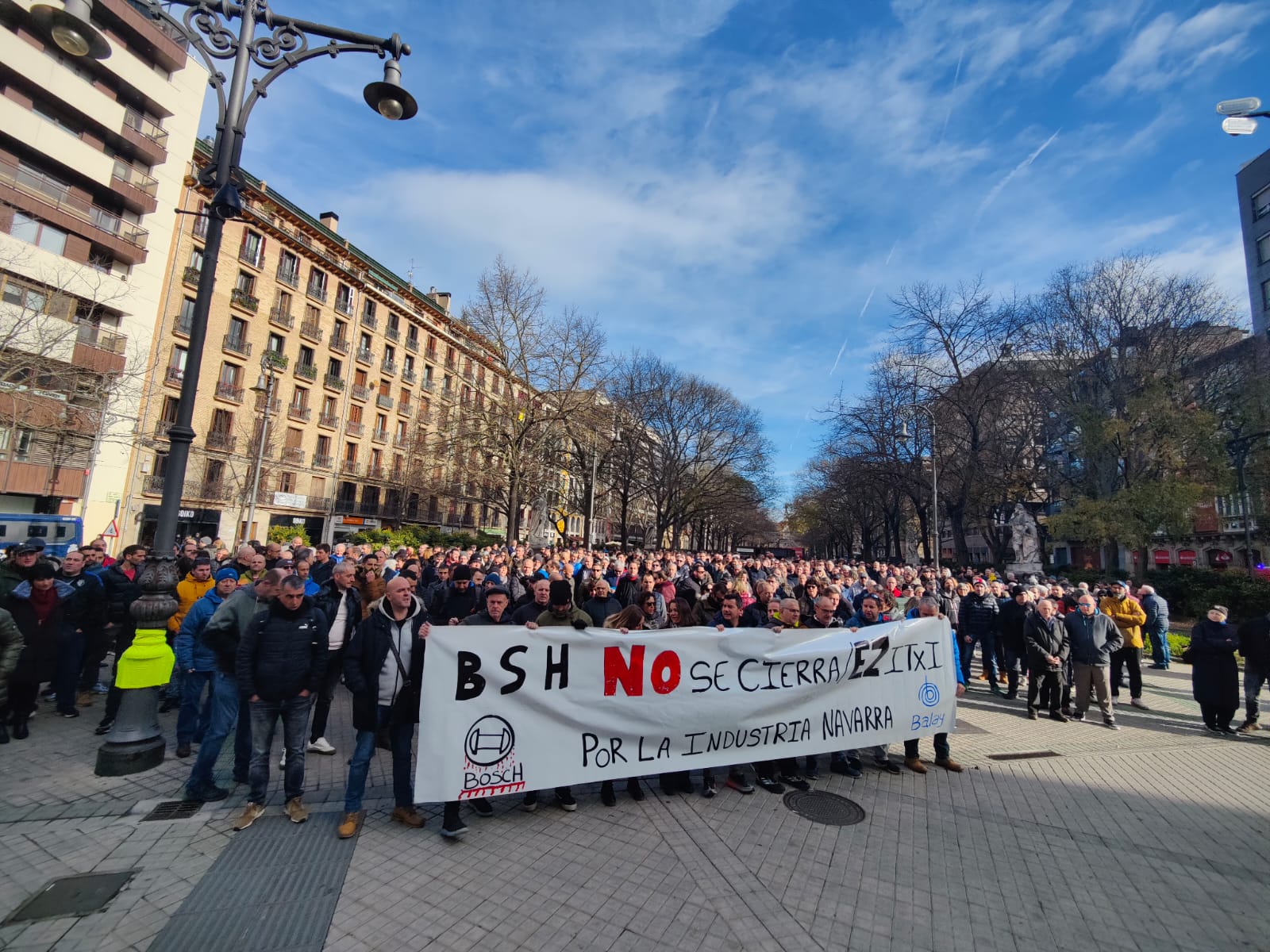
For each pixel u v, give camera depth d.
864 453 31.73
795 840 4.24
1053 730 7.56
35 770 4.93
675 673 4.95
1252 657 7.64
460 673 4.27
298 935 2.99
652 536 56.62
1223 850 4.26
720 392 40.53
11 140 22.52
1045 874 3.87
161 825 4.08
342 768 5.37
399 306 45.88
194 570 6.75
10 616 5.25
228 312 33.75
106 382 18.55
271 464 34.28
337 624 5.60
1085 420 22.88
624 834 4.27
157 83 27.22
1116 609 9.30
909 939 3.16
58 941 2.88
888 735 5.68
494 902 3.36
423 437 41.88
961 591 10.84
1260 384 20.80
